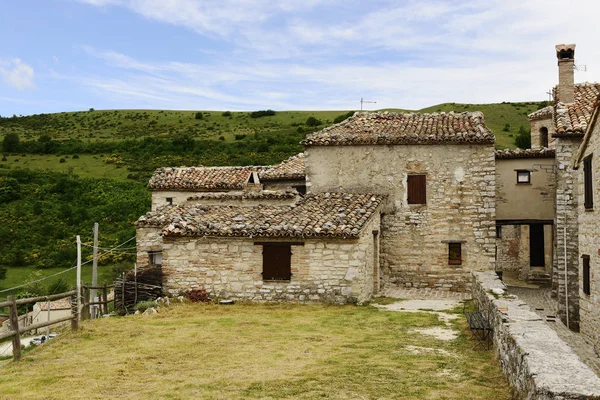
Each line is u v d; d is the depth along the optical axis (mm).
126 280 17484
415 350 10805
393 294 19391
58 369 9758
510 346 8070
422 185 20906
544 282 25781
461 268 20469
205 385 8555
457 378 8672
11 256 38156
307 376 8922
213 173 28250
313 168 21875
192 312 15656
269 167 28516
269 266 16953
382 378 8734
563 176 17828
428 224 20812
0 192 50062
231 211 19172
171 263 17438
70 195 51688
